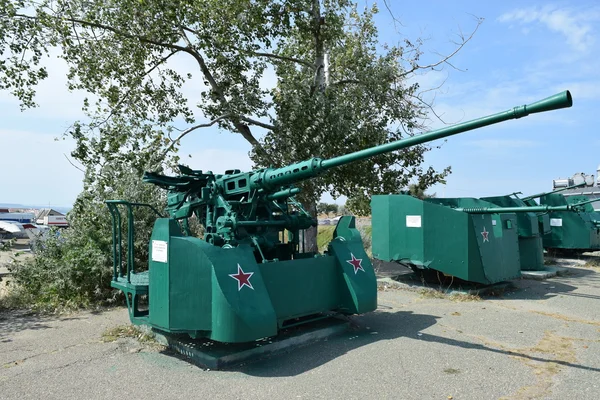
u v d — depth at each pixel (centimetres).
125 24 1153
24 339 589
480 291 862
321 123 1132
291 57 1410
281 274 540
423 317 688
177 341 525
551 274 1109
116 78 1243
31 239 934
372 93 1284
